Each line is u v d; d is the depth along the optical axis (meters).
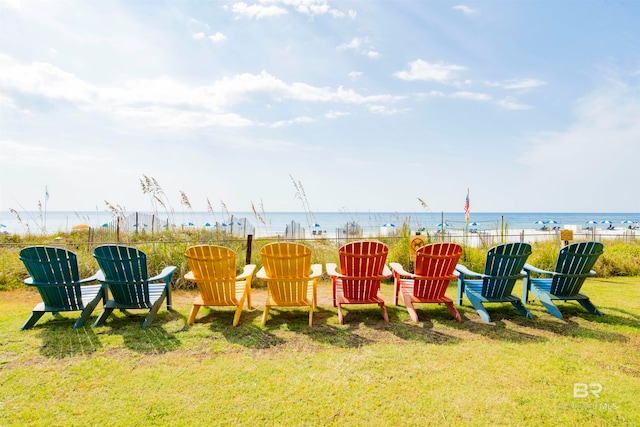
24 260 4.07
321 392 2.82
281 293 4.50
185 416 2.50
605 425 2.42
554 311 4.83
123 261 4.20
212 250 4.31
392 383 2.96
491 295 4.81
